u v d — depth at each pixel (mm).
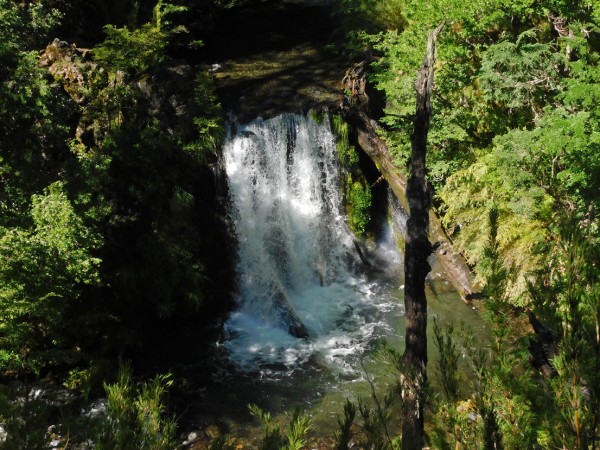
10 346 13047
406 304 9133
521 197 14750
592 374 3262
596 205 11398
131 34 18609
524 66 14695
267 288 17984
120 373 3947
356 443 11617
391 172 18531
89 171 14047
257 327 17188
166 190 16859
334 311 17906
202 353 15961
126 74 17188
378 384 14531
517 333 9945
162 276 16516
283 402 14070
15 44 14109
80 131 16359
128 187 16406
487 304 4418
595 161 11883
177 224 16859
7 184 13406
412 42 17219
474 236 16875
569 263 3455
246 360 15727
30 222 12906
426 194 8953
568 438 3322
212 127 17938
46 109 13352
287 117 18719
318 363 15516
